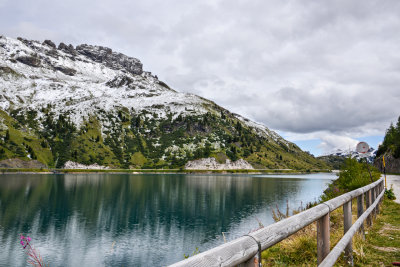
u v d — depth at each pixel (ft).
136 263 97.71
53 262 98.27
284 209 177.88
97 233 137.39
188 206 211.20
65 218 169.17
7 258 102.83
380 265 18.80
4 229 142.82
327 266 11.35
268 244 7.65
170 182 439.22
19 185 343.67
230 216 171.63
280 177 626.23
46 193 276.00
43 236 131.85
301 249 23.27
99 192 293.02
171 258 102.22
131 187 348.79
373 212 35.47
